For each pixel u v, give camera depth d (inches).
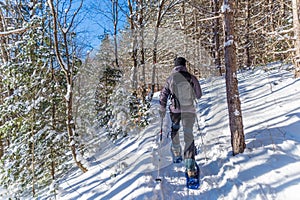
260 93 256.1
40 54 176.1
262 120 171.9
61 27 180.4
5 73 181.8
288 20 327.3
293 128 141.9
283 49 324.2
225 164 125.3
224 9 129.8
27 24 176.2
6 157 174.1
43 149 172.4
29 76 175.3
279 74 316.5
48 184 165.6
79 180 159.8
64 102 181.3
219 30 468.1
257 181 104.3
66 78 177.0
